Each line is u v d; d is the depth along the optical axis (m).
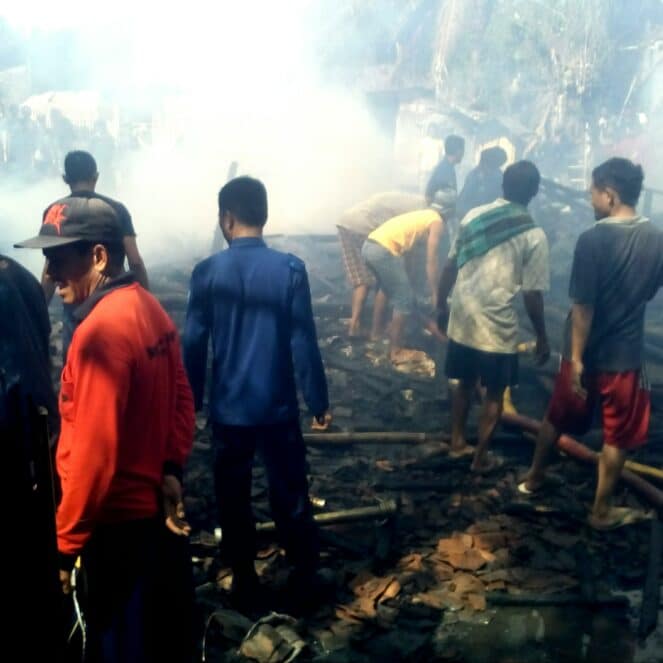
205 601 3.55
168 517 2.52
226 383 3.40
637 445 4.17
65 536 2.20
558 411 4.35
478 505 4.53
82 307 2.28
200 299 3.39
